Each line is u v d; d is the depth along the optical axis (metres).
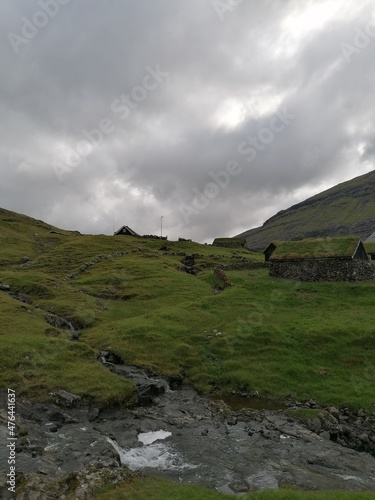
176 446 23.03
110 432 24.12
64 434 23.27
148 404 29.42
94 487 16.50
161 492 16.97
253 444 23.61
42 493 15.88
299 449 23.19
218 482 19.39
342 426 26.31
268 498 16.92
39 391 27.48
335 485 19.56
